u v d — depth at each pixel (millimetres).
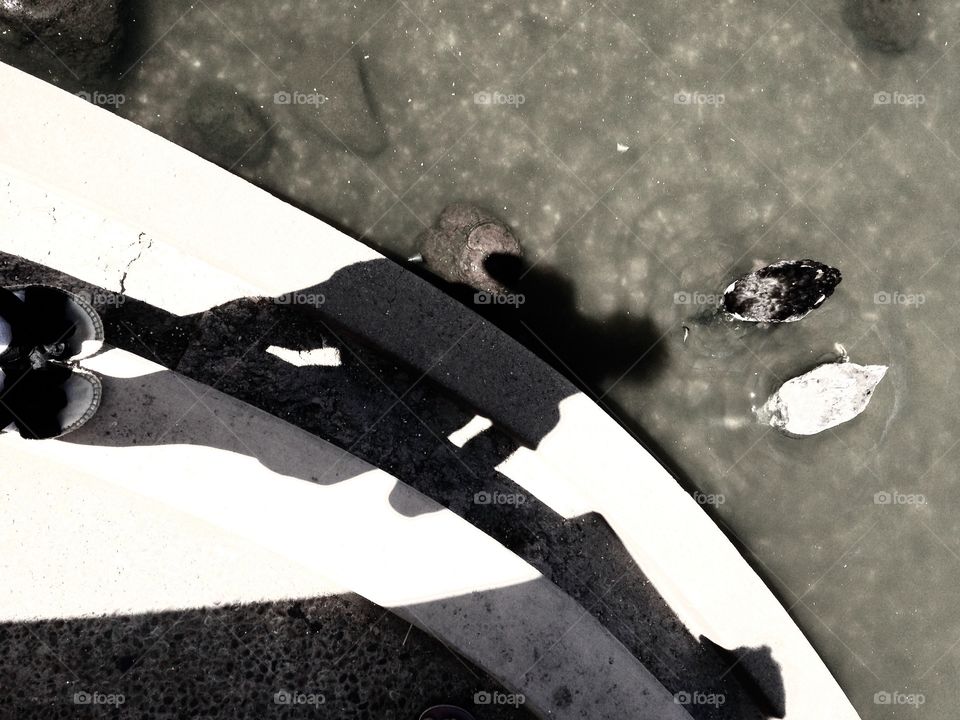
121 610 4207
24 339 3545
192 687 4227
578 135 4926
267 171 4738
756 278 4832
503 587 4113
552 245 4875
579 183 4910
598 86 4949
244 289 4531
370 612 4379
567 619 4156
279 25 4793
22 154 4148
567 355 4848
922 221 5051
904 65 5102
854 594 4887
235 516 3973
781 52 5047
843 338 4945
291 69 4789
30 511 4172
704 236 4941
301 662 4305
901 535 4914
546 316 4848
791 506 4895
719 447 4891
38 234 4371
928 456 4953
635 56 4977
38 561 4164
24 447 3875
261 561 4324
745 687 4625
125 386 3971
